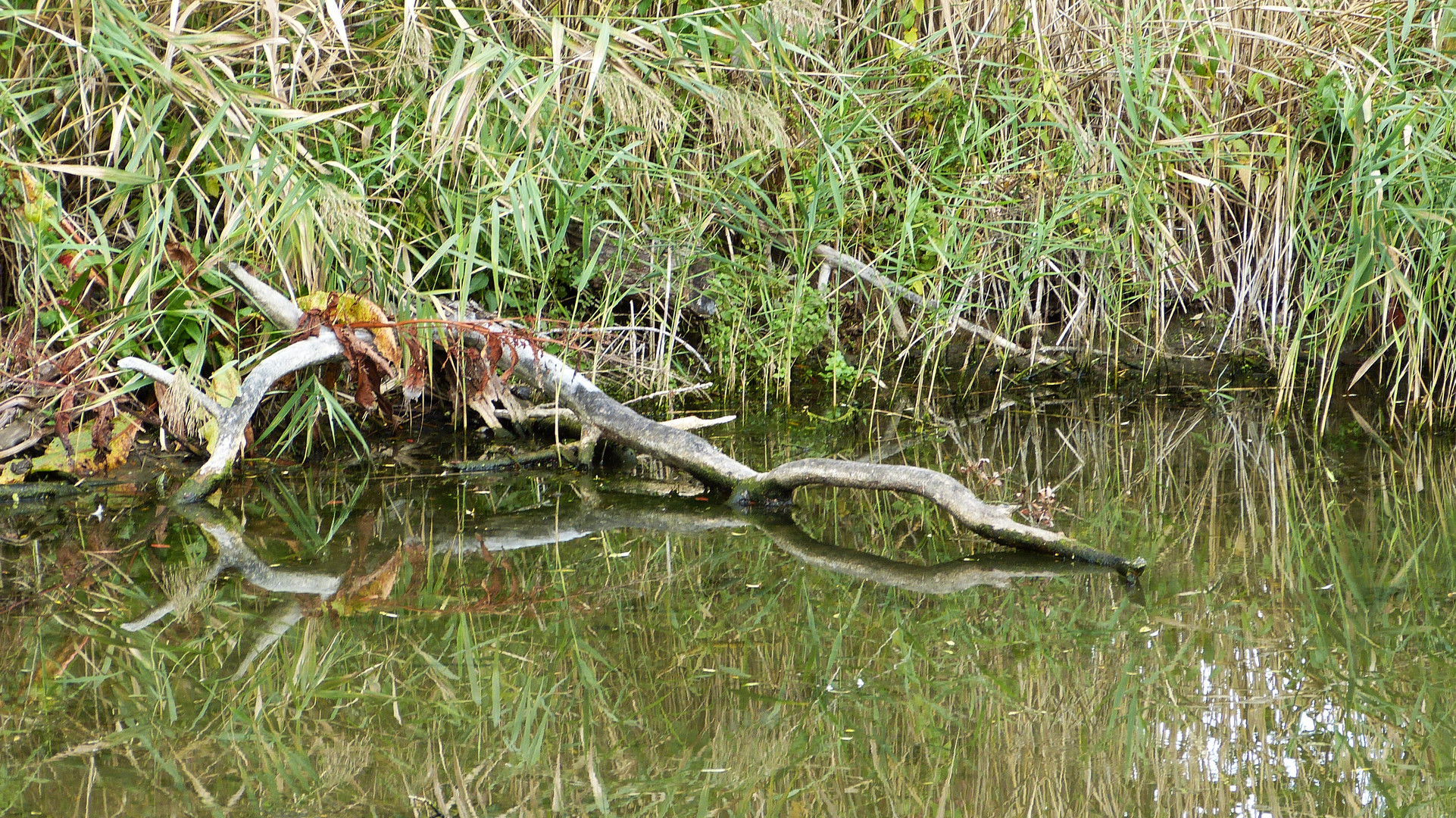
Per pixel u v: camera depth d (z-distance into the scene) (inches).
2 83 350.0
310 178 362.9
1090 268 494.0
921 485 335.0
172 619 285.3
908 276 486.3
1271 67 466.6
